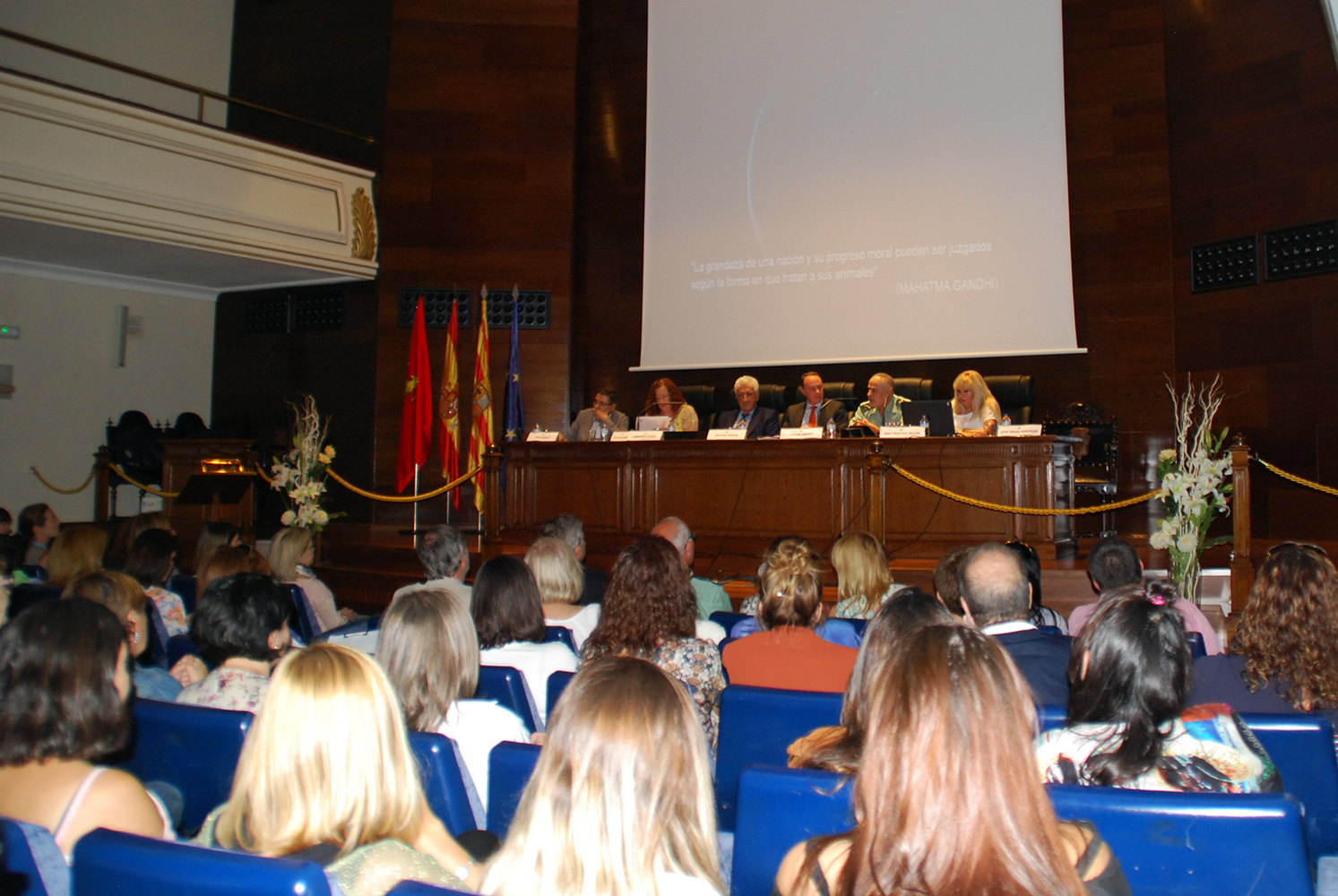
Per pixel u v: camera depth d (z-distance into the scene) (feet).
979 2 28.94
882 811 3.32
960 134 28.99
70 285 32.40
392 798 4.58
